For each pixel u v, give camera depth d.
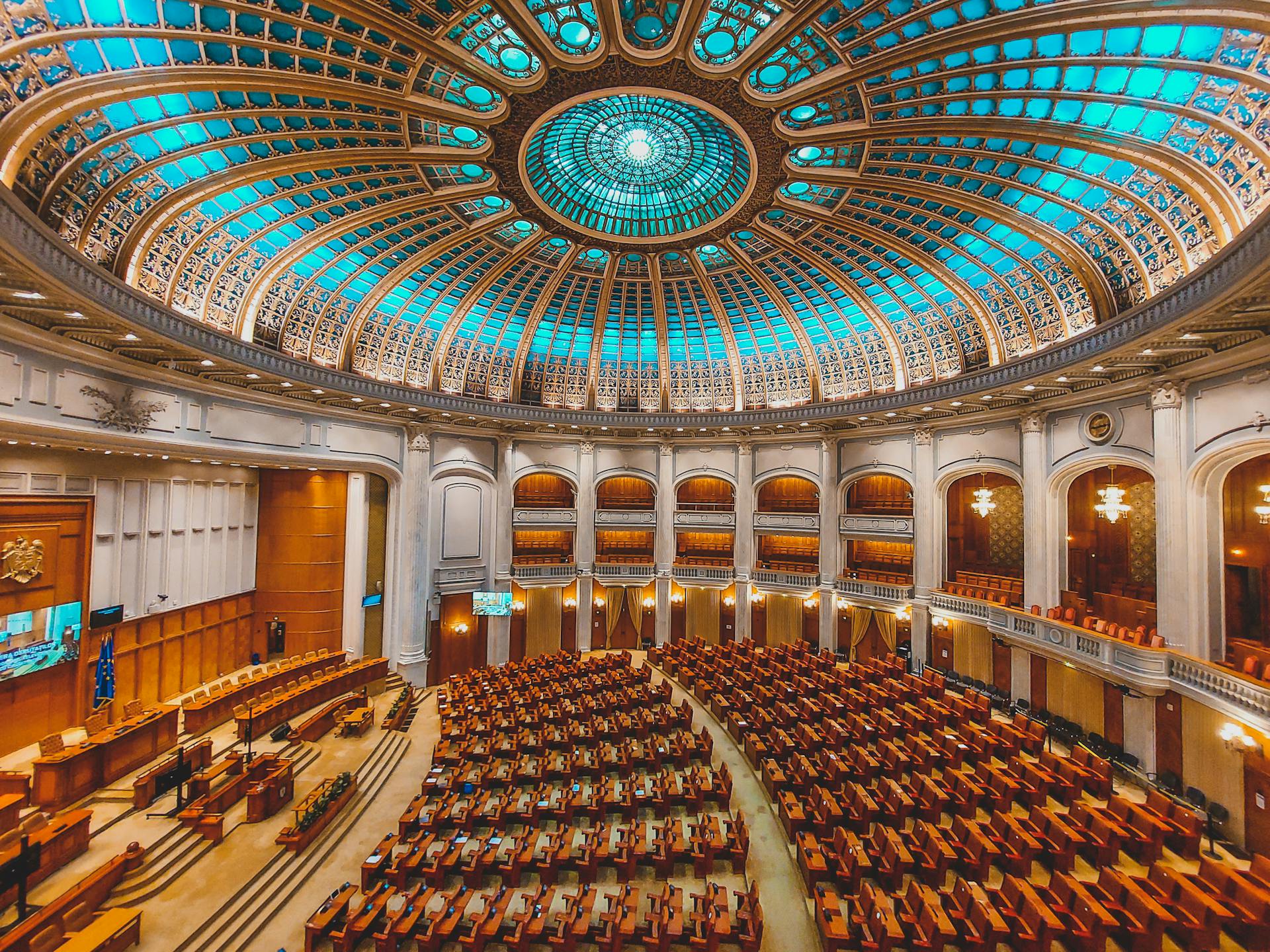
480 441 24.41
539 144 14.66
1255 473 13.54
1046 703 16.98
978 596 19.83
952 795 12.20
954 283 17.97
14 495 12.65
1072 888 8.71
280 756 14.50
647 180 17.28
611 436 26.53
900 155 13.75
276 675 17.38
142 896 9.67
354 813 12.86
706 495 29.00
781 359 24.30
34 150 9.32
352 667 19.42
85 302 9.98
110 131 10.27
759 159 14.47
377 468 21.08
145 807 11.59
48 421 11.37
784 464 25.25
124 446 13.47
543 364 24.95
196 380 15.15
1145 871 10.36
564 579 26.17
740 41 11.37
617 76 12.05
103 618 14.47
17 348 10.66
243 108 11.24
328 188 14.52
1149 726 13.77
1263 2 7.90
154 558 16.11
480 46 11.30
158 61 9.60
